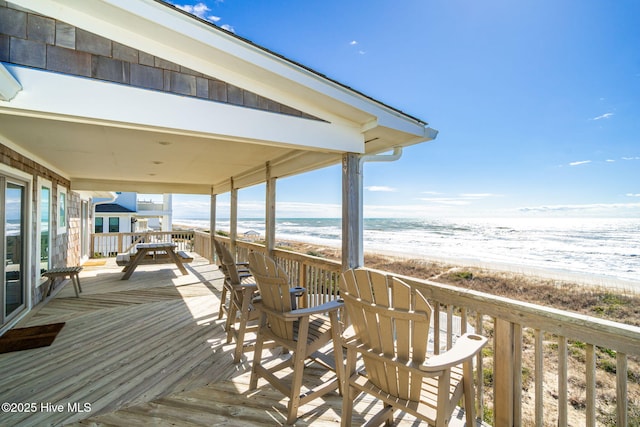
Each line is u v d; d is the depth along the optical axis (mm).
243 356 3086
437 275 19688
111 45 2398
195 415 2174
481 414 2070
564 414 1631
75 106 2273
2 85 1895
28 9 2168
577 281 13961
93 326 3930
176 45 2572
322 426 2076
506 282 16469
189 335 3625
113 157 5055
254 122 2957
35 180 4977
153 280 6781
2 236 3795
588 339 1525
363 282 1728
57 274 5227
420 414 1557
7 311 4051
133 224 20656
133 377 2674
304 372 2777
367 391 1779
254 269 2447
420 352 1541
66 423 2084
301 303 4504
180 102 2637
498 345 1947
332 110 3305
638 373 4828
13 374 2725
